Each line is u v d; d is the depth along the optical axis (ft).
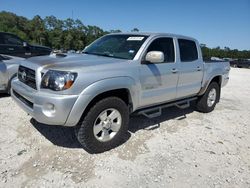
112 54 14.58
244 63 114.93
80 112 11.19
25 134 14.06
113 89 12.19
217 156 13.20
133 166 11.66
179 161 12.37
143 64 13.74
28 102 12.42
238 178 11.34
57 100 10.71
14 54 33.04
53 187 9.92
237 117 20.22
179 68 16.22
